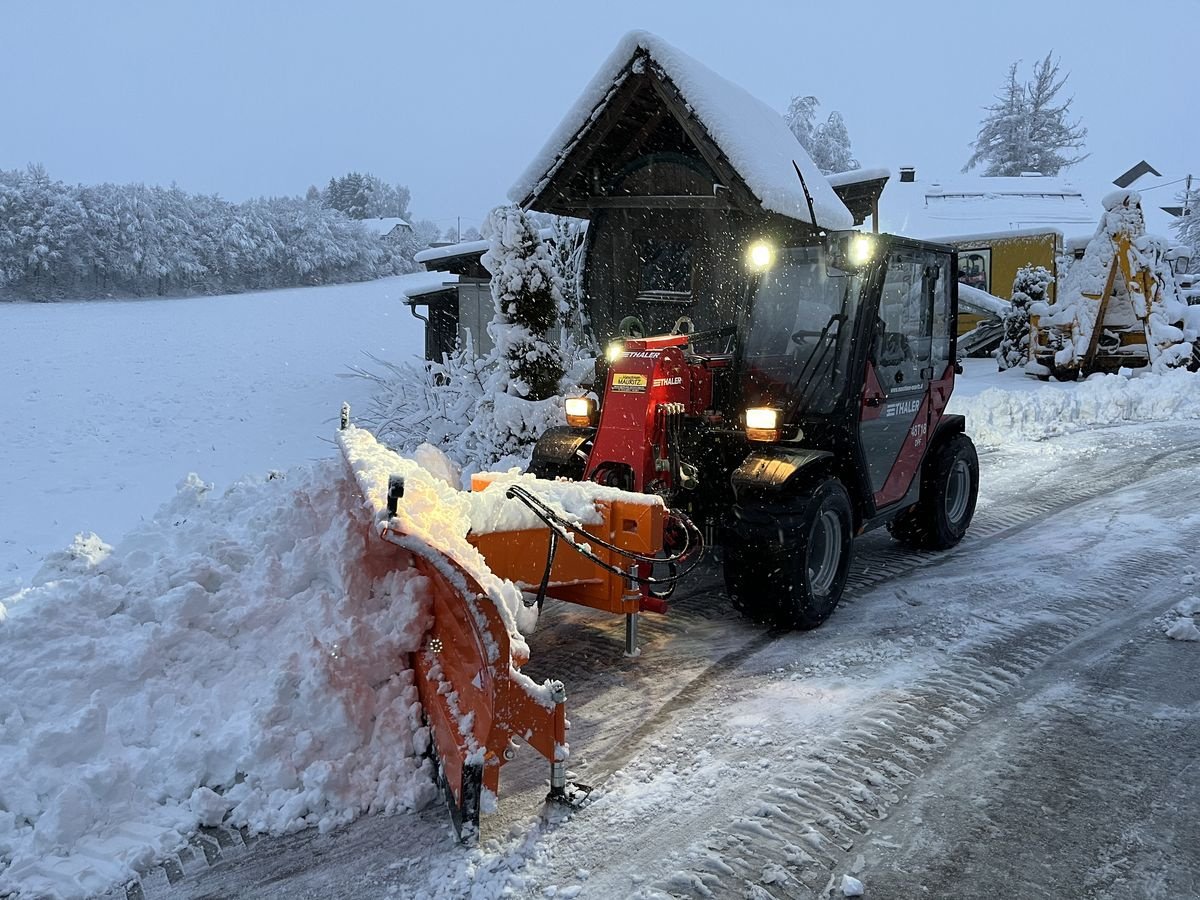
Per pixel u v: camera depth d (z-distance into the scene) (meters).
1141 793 3.22
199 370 21.42
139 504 9.22
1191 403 12.72
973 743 3.57
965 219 27.81
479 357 9.63
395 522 2.73
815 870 2.78
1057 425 11.39
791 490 4.65
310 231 48.75
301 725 3.18
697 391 5.07
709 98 9.35
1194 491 7.94
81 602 3.56
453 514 3.44
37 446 12.89
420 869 2.79
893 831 2.98
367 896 2.67
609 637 4.71
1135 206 14.09
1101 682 4.15
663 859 2.83
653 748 3.53
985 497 7.91
